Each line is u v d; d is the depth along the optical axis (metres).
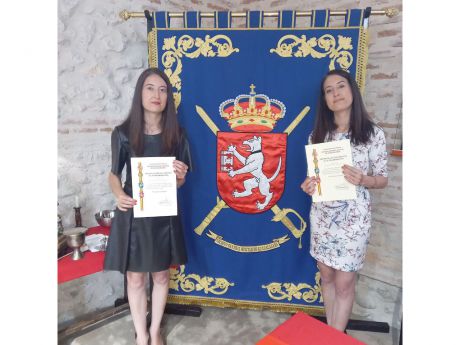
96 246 1.89
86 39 2.08
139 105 1.69
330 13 1.88
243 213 2.13
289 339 1.12
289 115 2.01
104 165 2.27
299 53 1.94
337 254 1.74
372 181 1.64
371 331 2.18
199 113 2.05
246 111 2.03
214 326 2.22
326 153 1.65
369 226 1.73
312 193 1.68
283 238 2.14
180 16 1.97
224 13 1.95
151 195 1.66
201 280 2.26
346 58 1.90
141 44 2.36
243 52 1.97
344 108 1.67
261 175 2.07
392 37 2.18
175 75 2.03
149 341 1.98
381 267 2.44
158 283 1.89
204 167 2.11
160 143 1.73
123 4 2.23
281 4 2.70
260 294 2.22
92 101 2.16
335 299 1.89
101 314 2.25
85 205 2.21
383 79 2.25
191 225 2.19
